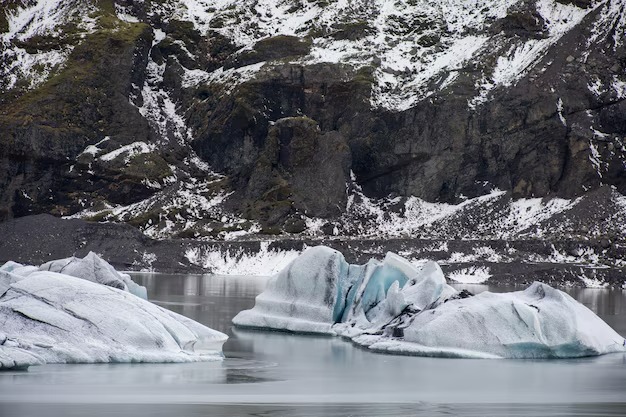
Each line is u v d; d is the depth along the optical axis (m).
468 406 39.19
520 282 136.50
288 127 179.38
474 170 175.00
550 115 172.00
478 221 167.62
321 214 173.25
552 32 186.88
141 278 129.38
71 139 182.25
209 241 158.38
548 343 52.78
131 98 194.62
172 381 42.81
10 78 191.00
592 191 166.50
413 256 149.12
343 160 176.75
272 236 165.50
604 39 179.50
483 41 190.00
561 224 160.00
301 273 65.25
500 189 173.88
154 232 168.62
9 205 177.50
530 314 53.31
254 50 196.75
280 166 179.38
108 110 188.88
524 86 175.38
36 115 182.38
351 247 153.50
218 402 38.72
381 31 198.38
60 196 180.00
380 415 36.84
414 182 176.88
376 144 178.88
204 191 182.12
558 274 138.75
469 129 175.75
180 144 190.75
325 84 185.88
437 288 58.34
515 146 173.12
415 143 177.00
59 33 198.88
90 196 180.50
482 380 45.78
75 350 45.50
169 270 150.12
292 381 44.78
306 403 39.22
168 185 182.75
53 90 186.88
